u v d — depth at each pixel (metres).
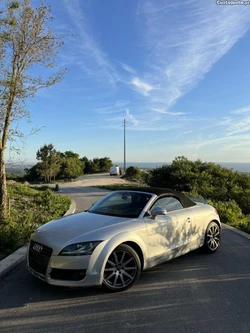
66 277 3.82
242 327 3.18
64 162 64.69
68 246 3.84
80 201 17.02
